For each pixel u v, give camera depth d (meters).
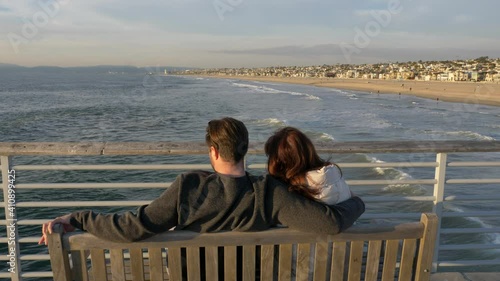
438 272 3.21
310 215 1.68
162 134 28.80
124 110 45.38
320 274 1.79
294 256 1.85
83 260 1.70
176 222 1.73
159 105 52.00
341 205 1.81
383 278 1.84
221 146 1.73
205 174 1.79
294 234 1.71
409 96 72.69
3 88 97.44
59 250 1.65
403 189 13.41
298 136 1.86
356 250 1.79
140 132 29.70
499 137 28.45
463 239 9.25
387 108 50.59
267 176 1.80
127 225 1.62
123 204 2.86
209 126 1.80
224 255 1.73
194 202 1.71
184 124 33.62
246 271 1.75
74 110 45.53
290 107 49.41
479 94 73.56
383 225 1.76
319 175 1.80
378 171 15.95
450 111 48.34
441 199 3.02
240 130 1.76
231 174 1.78
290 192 1.74
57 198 13.28
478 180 2.98
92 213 1.69
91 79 179.38
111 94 77.00
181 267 1.75
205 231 1.72
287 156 1.83
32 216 11.69
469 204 11.91
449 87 91.38
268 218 1.71
